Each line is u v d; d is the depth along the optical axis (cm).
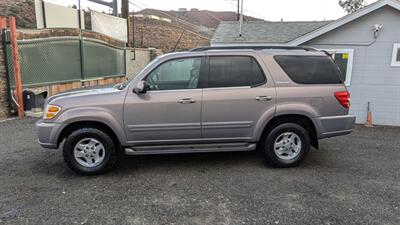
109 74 1470
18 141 649
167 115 461
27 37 959
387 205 373
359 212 356
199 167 499
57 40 1087
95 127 463
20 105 888
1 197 391
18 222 334
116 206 370
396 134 754
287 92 479
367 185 431
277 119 492
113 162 466
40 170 485
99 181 443
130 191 410
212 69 475
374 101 886
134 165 509
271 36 1307
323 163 521
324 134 491
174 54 474
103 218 343
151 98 457
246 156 554
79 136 452
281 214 352
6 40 870
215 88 470
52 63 1071
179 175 465
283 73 482
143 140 466
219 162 522
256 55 482
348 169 494
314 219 341
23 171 480
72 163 456
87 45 1270
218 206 370
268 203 377
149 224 331
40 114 916
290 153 497
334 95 487
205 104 465
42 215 348
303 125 502
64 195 398
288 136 492
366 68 877
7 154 562
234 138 482
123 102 453
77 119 448
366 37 862
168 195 398
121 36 1705
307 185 430
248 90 473
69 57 1160
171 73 471
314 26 1410
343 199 388
